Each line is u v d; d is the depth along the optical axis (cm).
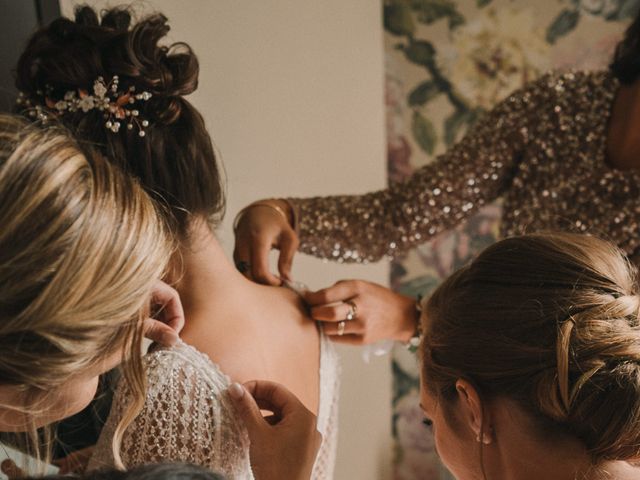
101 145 86
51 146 63
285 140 180
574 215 133
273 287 109
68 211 61
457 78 215
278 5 175
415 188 143
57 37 90
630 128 129
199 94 169
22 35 126
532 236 85
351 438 201
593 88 134
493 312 79
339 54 185
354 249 142
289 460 84
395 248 145
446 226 147
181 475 48
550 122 136
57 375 63
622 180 130
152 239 67
